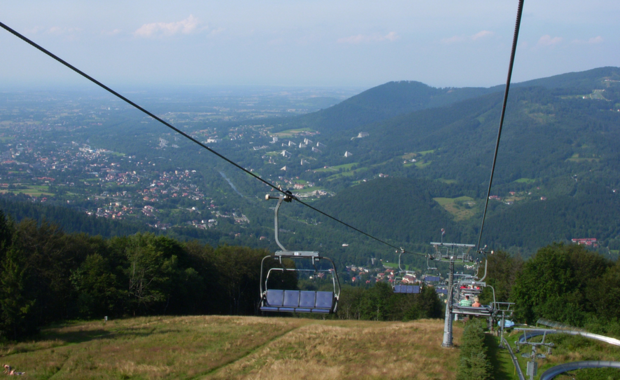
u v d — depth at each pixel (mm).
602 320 52062
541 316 56906
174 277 62625
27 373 31781
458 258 37500
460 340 41875
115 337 44312
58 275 56500
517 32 8781
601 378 29125
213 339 44375
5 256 47594
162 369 34250
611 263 66875
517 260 76062
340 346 42031
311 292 17281
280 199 16016
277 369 34719
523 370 32438
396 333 47500
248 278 82188
